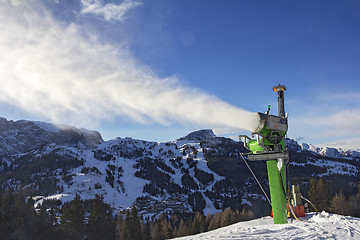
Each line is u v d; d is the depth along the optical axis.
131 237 85.00
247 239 11.42
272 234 12.17
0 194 79.81
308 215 23.00
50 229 78.69
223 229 26.27
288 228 13.42
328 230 12.66
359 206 70.94
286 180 16.06
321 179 72.12
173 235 103.00
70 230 81.62
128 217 89.88
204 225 115.88
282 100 14.09
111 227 87.19
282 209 15.81
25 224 74.38
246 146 13.96
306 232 12.37
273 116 12.63
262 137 12.73
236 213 124.44
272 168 15.96
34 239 72.00
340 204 67.75
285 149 13.33
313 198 67.81
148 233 93.81
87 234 84.50
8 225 71.88
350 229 12.77
